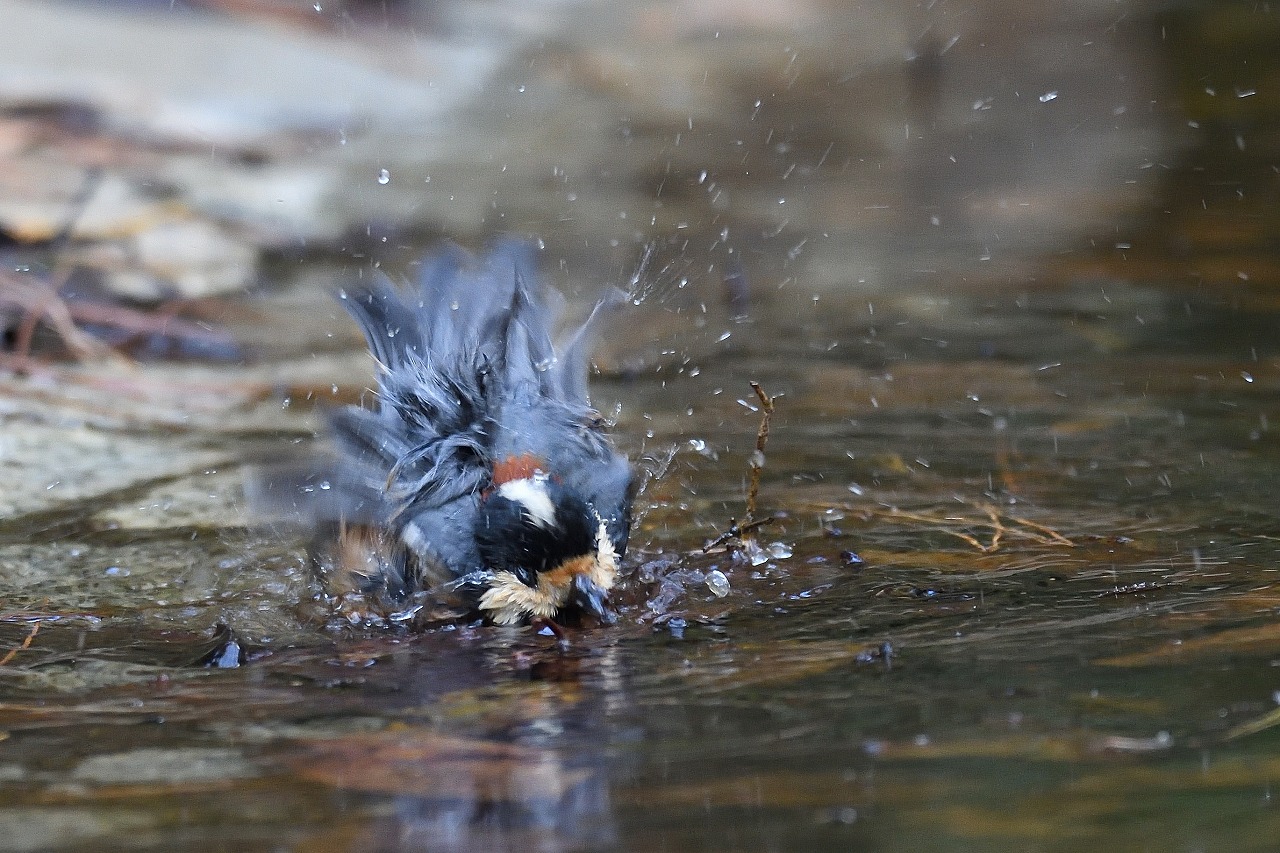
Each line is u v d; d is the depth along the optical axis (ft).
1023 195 63.26
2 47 72.59
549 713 22.13
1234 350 42.83
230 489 34.40
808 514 32.24
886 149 72.79
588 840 17.37
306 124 72.49
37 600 28.40
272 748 20.86
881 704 21.79
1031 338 44.80
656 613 27.32
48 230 52.11
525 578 27.66
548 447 29.22
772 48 102.01
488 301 32.24
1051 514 31.73
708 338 45.50
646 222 58.90
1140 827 17.24
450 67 88.79
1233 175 65.51
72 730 21.72
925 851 16.75
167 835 17.76
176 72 74.18
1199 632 24.48
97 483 34.71
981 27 107.34
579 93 86.02
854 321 46.91
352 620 27.86
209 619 27.63
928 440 36.58
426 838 17.53
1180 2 110.73
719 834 17.38
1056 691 21.97
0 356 43.16
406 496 29.60
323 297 49.73
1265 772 18.69
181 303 48.34
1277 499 31.99
